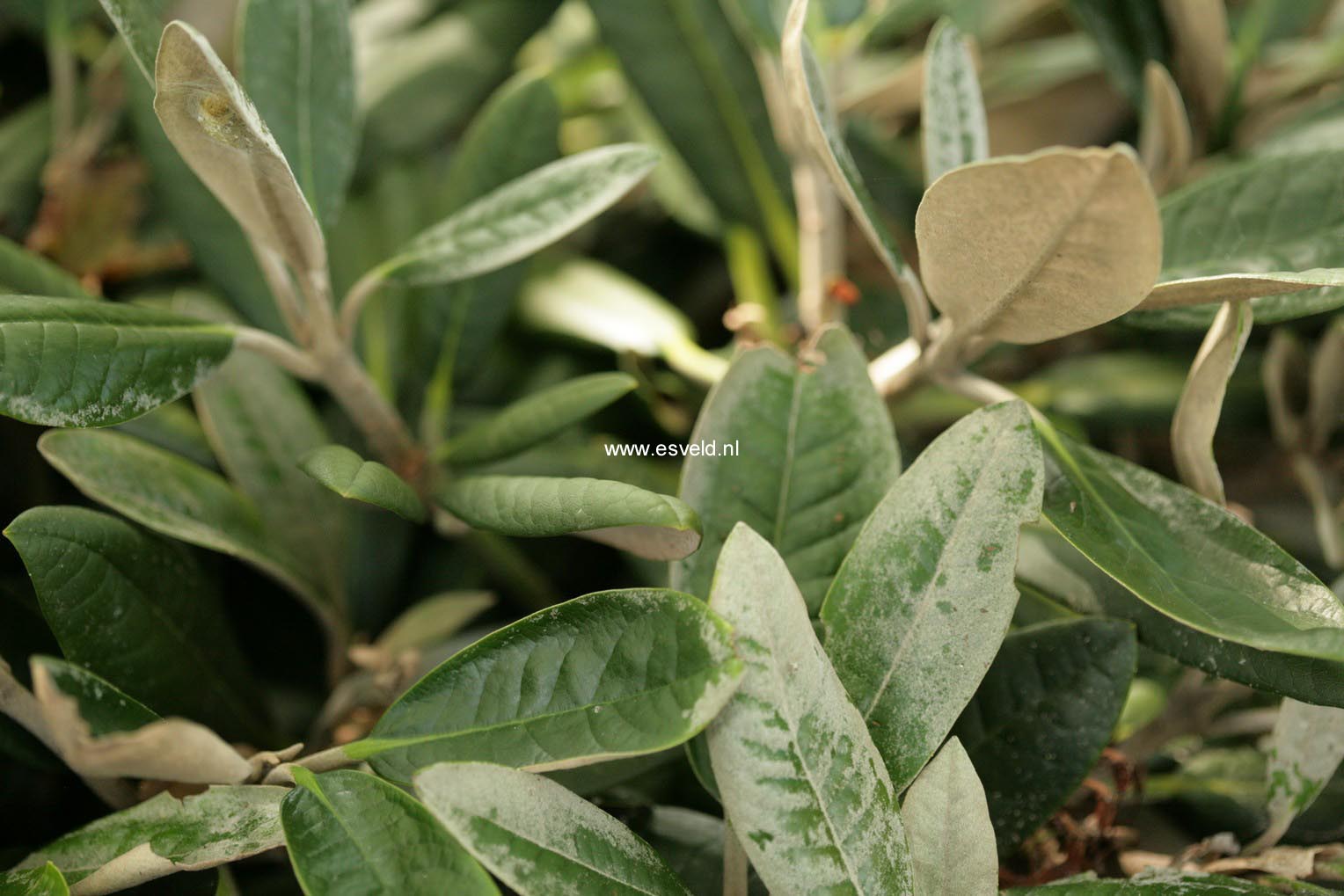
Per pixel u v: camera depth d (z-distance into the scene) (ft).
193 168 1.99
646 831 2.07
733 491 2.04
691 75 2.64
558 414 2.17
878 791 1.83
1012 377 2.71
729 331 2.93
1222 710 2.39
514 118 2.42
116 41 2.66
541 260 2.72
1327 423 2.46
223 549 2.11
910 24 2.70
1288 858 2.01
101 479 2.06
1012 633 2.05
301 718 2.45
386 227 2.65
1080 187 1.78
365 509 2.54
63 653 1.98
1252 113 2.65
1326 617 1.90
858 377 2.07
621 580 2.56
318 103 2.24
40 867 1.85
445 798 1.76
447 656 2.32
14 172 2.65
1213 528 1.99
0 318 1.90
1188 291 1.93
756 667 1.81
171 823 1.86
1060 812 2.14
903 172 2.73
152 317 2.03
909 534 1.90
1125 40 2.51
